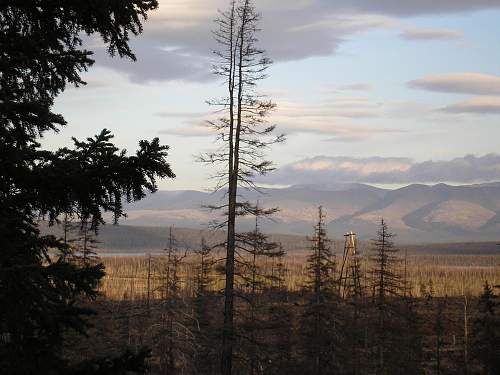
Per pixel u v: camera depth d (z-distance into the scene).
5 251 5.70
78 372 5.77
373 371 42.31
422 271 190.00
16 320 5.53
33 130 6.96
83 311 6.22
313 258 38.72
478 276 169.88
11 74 6.79
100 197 6.44
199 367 31.38
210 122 22.30
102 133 6.57
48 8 6.85
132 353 6.00
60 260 6.21
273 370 36.38
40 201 6.43
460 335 64.56
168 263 34.12
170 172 6.39
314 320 38.47
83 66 7.25
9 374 5.42
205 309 33.94
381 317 43.78
